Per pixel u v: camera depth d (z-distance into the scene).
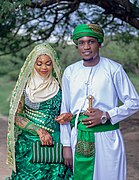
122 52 17.91
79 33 2.79
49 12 8.64
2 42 9.14
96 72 2.82
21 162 3.52
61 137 3.01
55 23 9.10
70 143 2.98
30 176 3.47
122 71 2.83
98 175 2.83
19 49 9.43
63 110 3.01
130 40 10.55
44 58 3.37
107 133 2.81
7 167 5.71
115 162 2.82
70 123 2.96
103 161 2.81
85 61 2.85
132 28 9.68
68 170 3.51
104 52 18.59
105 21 9.11
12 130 3.42
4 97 15.25
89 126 2.78
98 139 2.80
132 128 9.21
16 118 3.47
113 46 18.02
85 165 2.82
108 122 2.81
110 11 7.03
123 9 6.80
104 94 2.79
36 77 3.43
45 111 3.45
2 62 20.64
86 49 2.79
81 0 7.38
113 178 2.82
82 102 2.83
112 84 2.80
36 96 3.41
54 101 3.45
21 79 3.39
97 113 2.75
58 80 3.49
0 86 19.31
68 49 17.25
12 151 3.45
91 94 2.80
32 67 3.39
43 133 3.44
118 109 2.78
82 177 2.85
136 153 6.70
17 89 3.39
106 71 2.80
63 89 2.99
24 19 8.02
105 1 6.76
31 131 3.47
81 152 2.83
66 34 9.86
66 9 8.68
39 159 3.46
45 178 3.48
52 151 3.46
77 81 2.86
